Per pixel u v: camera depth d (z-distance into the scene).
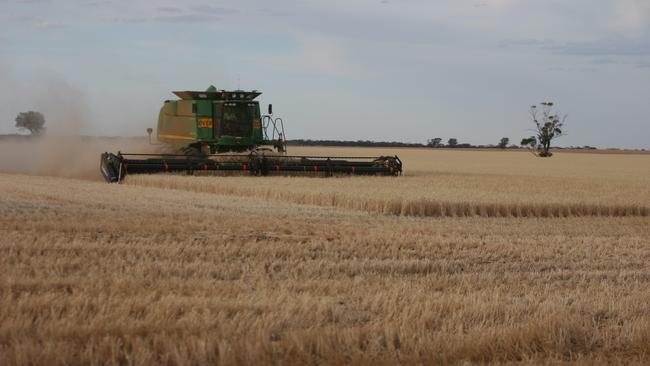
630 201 21.19
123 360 5.83
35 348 5.78
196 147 31.23
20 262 9.74
